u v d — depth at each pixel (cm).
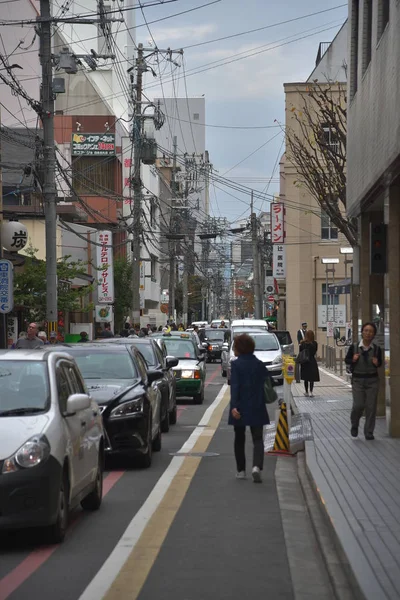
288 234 5741
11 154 4606
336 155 3469
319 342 5700
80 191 6462
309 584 788
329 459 1474
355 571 737
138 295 4359
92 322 5591
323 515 1062
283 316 7406
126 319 6334
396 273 1798
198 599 738
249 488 1319
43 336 2667
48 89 2738
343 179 3412
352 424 1805
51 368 1023
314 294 5728
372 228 1966
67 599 731
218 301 16712
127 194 7106
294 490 1306
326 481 1239
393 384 1814
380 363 1772
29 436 896
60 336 3556
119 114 7981
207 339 6412
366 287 2286
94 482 1111
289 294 5744
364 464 1414
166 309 6931
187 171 8500
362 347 1780
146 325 5325
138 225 4391
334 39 5831
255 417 1369
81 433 1029
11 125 4731
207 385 3906
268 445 1766
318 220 5719
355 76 2356
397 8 1512
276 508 1161
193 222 8350
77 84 7019
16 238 2939
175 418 2319
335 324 4462
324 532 975
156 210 9175
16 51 4466
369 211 2281
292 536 991
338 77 5766
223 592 760
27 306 3394
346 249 3931
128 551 908
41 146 2970
